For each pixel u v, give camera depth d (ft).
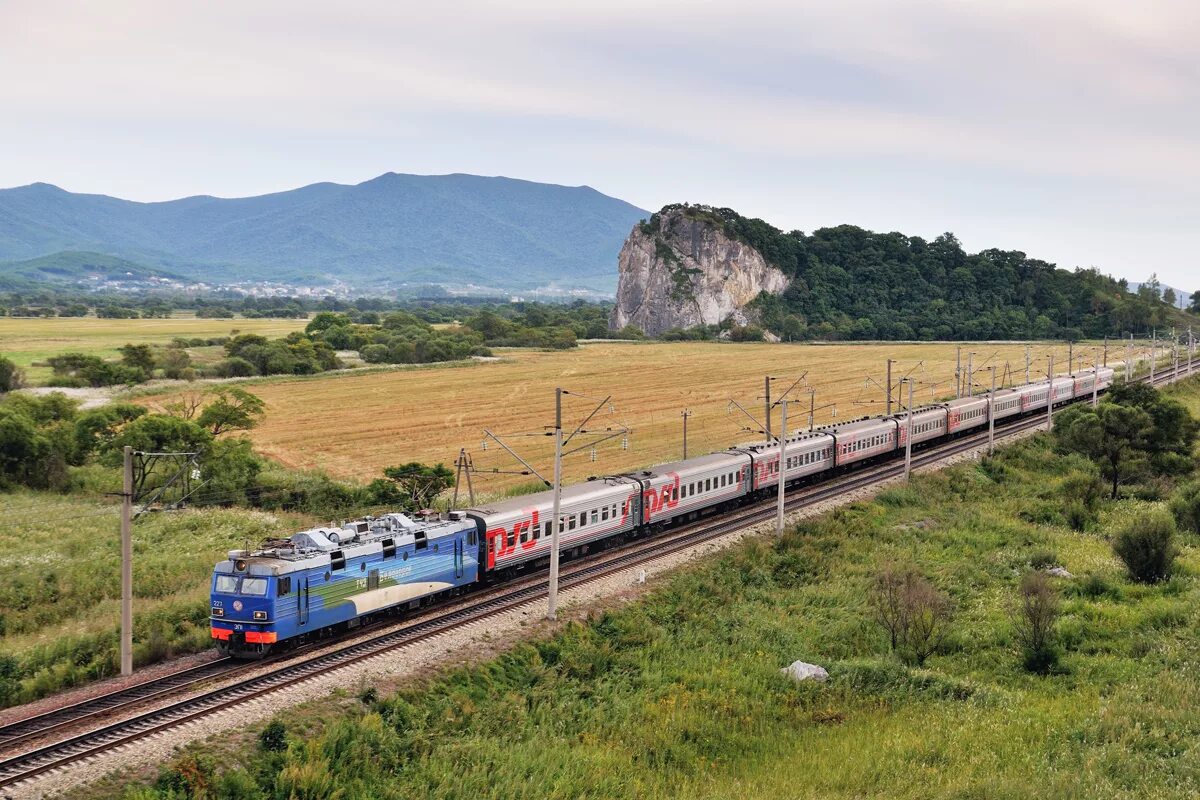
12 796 73.97
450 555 130.31
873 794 84.53
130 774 78.33
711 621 132.98
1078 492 214.69
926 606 129.59
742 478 200.03
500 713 100.42
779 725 103.86
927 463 251.39
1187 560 161.58
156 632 113.70
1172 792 79.15
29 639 117.50
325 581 110.93
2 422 221.46
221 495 204.74
